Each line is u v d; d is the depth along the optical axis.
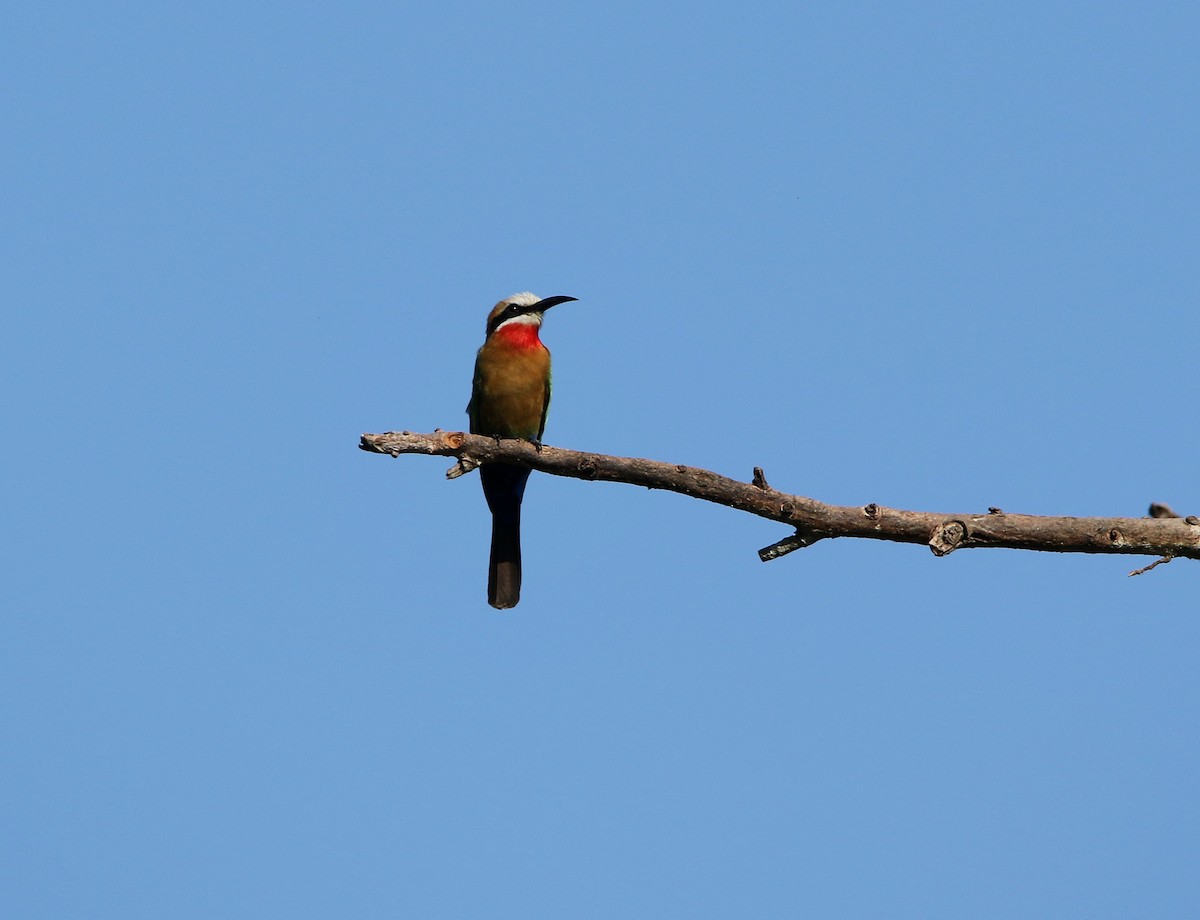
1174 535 11.54
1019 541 11.63
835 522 11.59
